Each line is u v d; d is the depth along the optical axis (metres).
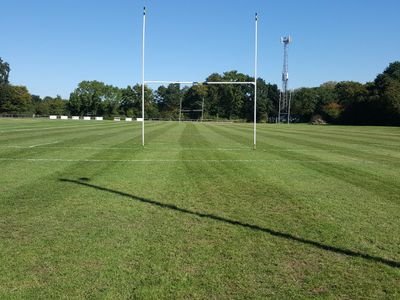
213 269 6.12
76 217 8.83
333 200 10.73
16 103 137.38
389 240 7.50
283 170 16.05
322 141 32.88
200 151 23.03
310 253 6.82
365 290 5.50
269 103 148.25
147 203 10.19
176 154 21.34
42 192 11.28
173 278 5.79
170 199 10.67
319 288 5.55
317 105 132.50
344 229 8.14
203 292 5.38
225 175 14.66
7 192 11.23
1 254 6.63
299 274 5.98
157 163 17.70
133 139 31.61
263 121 139.12
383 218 8.98
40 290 5.39
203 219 8.77
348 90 122.81
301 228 8.19
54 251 6.79
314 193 11.61
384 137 39.97
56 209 9.47
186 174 14.78
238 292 5.40
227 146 26.62
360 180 13.85
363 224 8.52
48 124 60.72
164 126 61.25
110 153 21.27
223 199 10.73
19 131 39.78
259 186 12.60
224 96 144.38
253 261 6.45
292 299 5.23
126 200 10.48
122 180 13.32
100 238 7.46
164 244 7.18
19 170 15.12
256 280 5.77
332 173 15.38
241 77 144.38
